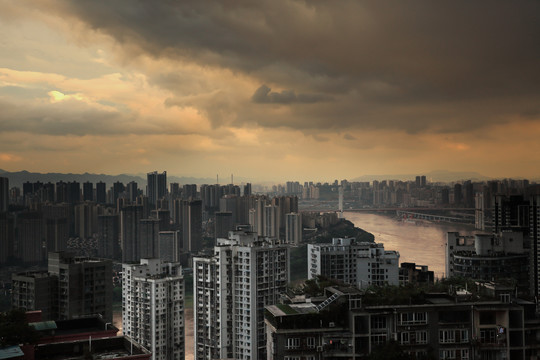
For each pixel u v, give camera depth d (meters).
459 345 124.06
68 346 110.50
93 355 107.25
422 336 124.12
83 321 141.00
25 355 106.19
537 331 125.88
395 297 127.69
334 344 122.69
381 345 123.12
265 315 132.00
